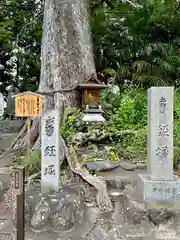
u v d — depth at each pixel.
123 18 11.28
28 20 11.77
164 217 3.98
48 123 4.29
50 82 7.63
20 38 12.98
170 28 10.83
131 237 3.77
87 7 8.28
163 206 4.07
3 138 9.27
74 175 4.99
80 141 6.36
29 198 4.14
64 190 4.40
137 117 7.28
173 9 10.30
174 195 4.12
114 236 3.81
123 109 7.27
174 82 10.50
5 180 5.03
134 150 6.15
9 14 11.98
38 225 3.93
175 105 6.73
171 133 4.20
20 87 15.49
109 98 8.64
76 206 4.10
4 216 4.21
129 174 5.31
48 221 3.97
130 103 7.31
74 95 7.51
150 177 4.27
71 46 7.70
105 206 4.37
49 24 7.81
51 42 7.74
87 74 7.66
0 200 4.58
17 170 2.99
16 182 2.98
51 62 7.68
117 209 4.38
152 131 4.22
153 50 10.37
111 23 11.39
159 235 3.79
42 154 4.31
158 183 4.13
